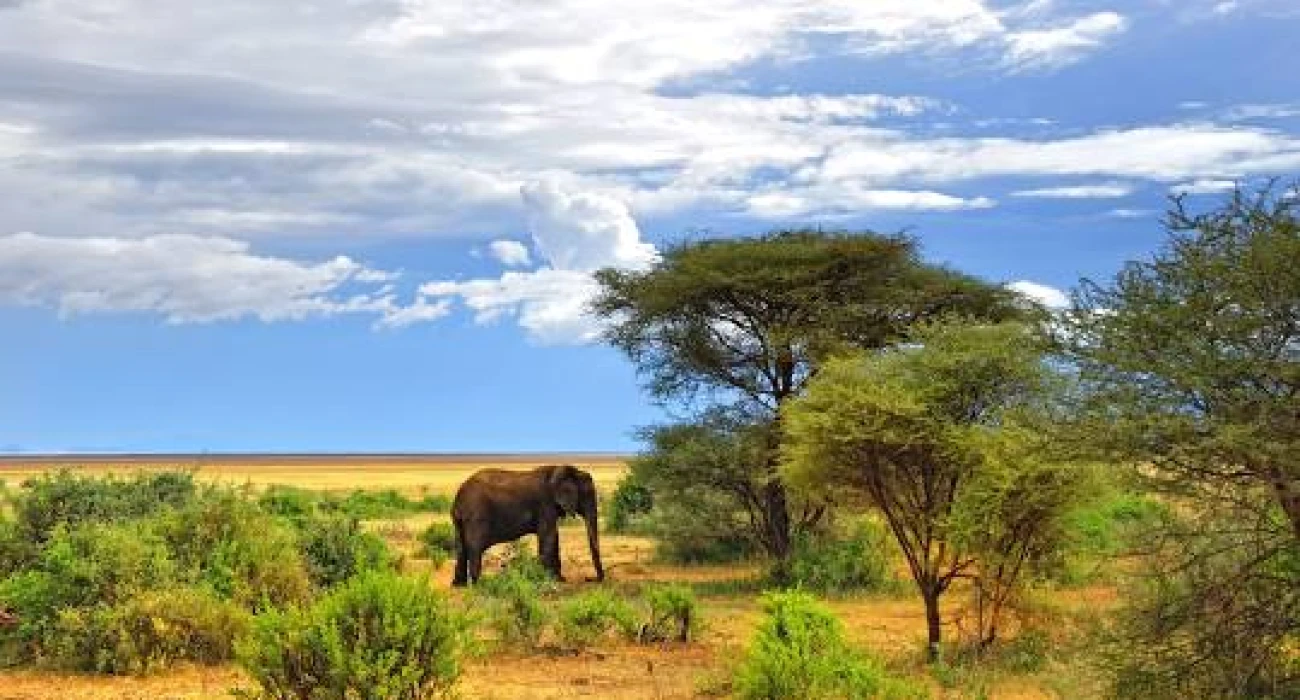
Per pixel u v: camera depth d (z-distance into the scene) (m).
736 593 24.41
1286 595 10.12
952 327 15.48
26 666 14.99
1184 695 10.41
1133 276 10.02
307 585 17.22
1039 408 14.19
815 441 15.38
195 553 16.72
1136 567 10.70
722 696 13.34
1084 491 14.27
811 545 25.91
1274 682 10.20
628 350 28.61
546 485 27.28
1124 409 9.77
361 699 11.12
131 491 19.05
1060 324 10.34
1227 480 9.78
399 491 61.56
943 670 14.14
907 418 14.74
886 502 15.81
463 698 12.83
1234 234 9.67
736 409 27.73
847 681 12.23
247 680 14.09
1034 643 15.16
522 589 17.56
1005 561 15.01
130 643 14.64
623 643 17.11
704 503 29.11
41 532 17.36
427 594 11.80
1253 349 9.48
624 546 35.69
